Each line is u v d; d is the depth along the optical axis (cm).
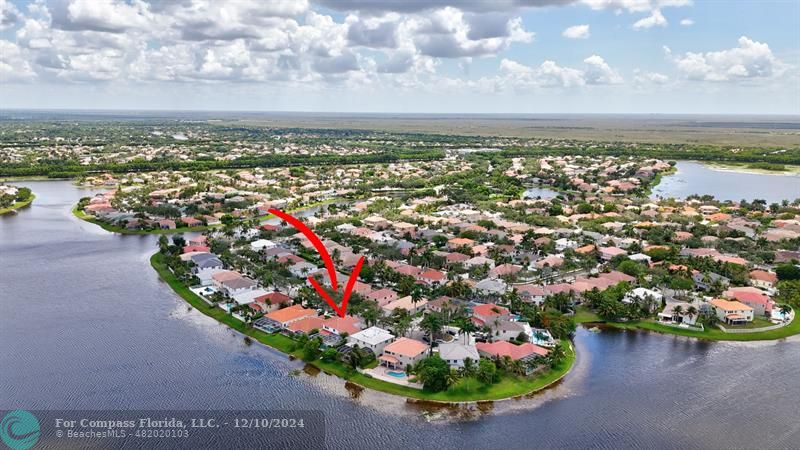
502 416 13788
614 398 14700
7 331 18400
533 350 16438
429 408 14075
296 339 17425
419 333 18000
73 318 19588
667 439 13000
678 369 16362
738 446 12812
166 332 18462
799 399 14788
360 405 14162
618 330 19150
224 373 15712
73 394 14538
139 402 14200
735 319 19412
